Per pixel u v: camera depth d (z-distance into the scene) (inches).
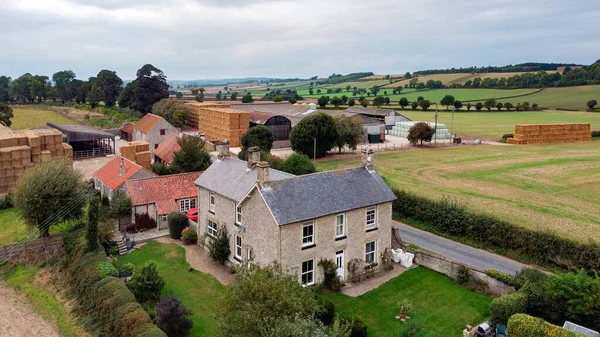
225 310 996.6
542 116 6628.9
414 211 2080.5
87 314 1314.0
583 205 2282.2
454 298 1401.3
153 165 2659.9
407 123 4909.0
